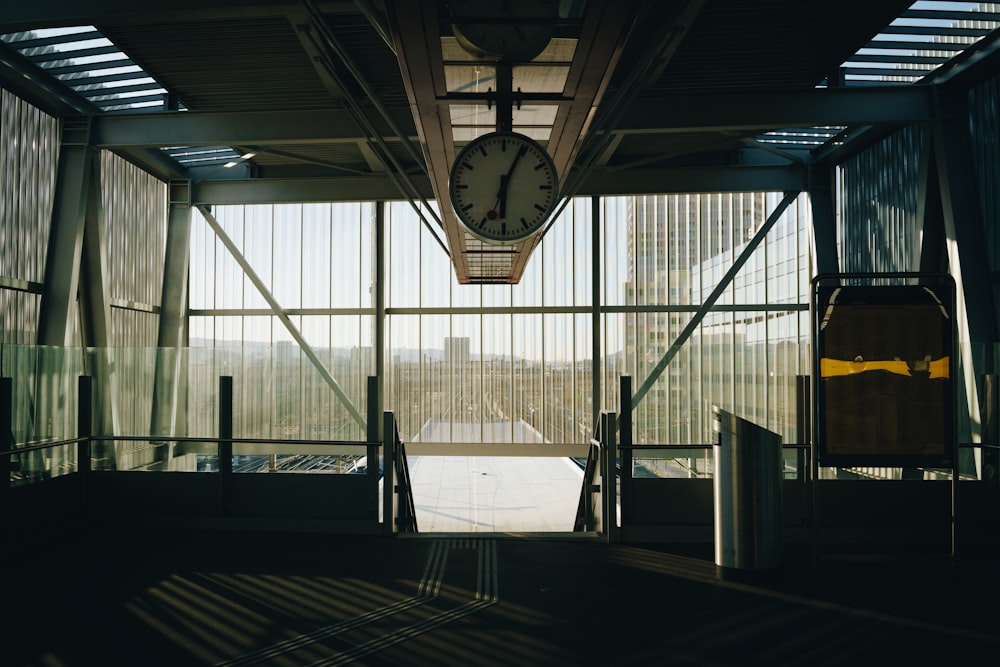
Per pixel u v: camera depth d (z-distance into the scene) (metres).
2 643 4.43
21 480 7.04
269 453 7.88
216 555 6.60
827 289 6.34
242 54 9.39
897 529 7.26
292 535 7.40
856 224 13.05
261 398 7.98
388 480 7.41
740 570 5.79
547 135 6.38
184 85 10.45
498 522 13.62
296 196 14.59
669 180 14.04
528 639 4.52
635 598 5.37
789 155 13.48
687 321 15.05
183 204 14.69
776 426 7.57
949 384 6.26
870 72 10.26
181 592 5.48
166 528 7.70
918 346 6.29
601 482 7.64
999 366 8.05
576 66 4.50
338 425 7.91
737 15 8.25
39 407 7.39
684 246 15.08
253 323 15.30
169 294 14.52
